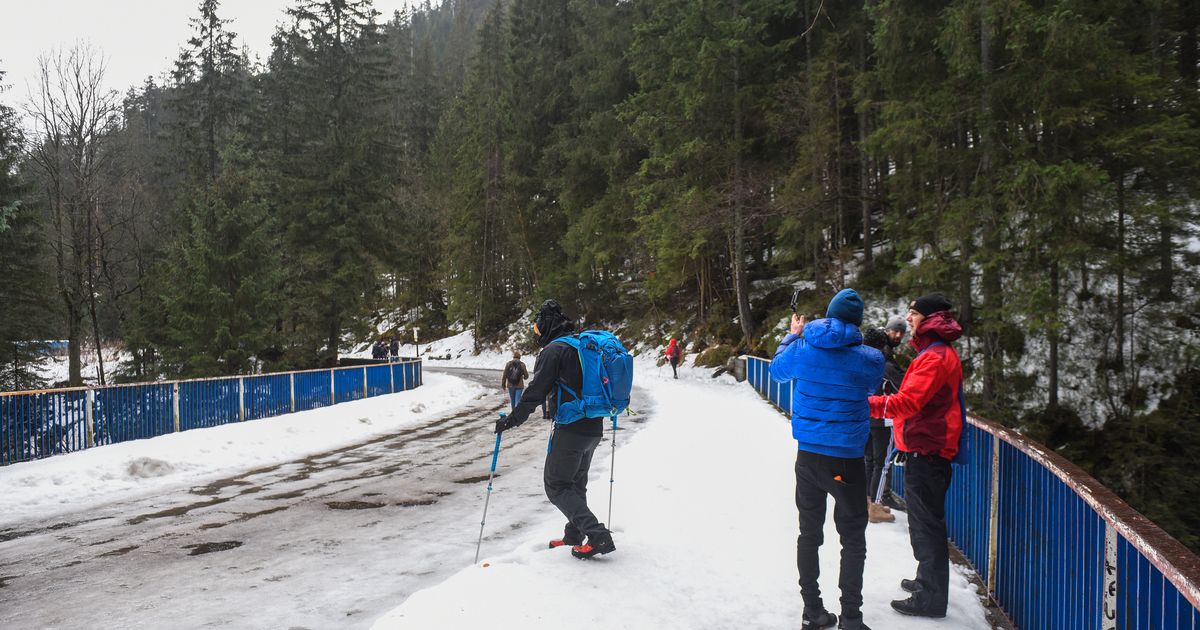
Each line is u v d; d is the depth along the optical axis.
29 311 28.23
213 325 26.56
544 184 44.50
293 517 7.26
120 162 32.09
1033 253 15.71
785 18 28.83
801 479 3.78
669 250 29.59
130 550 6.06
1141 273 16.62
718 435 12.04
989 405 17.75
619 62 36.69
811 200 24.83
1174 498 15.18
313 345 34.53
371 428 15.31
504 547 5.95
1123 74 14.88
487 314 52.28
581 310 45.56
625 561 4.64
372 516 7.26
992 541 4.45
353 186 37.94
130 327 32.34
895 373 5.92
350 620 4.32
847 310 3.75
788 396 15.70
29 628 4.29
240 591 4.90
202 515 7.42
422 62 80.50
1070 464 3.44
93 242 30.45
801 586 3.75
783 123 26.47
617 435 12.68
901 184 19.64
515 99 46.41
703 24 27.64
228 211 27.30
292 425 13.72
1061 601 3.41
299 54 39.50
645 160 30.19
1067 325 16.48
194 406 13.58
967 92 17.31
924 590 3.92
